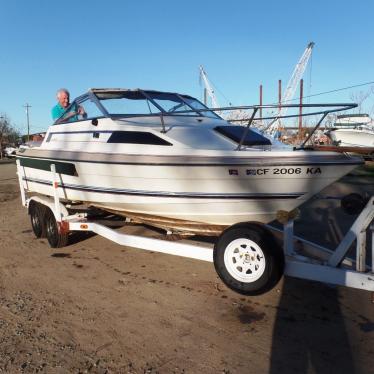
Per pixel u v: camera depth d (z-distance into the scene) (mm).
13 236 6836
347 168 4039
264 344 3227
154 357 3062
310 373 2842
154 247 4645
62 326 3568
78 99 6082
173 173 4562
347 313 3732
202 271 4879
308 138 4645
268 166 4129
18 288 4477
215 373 2852
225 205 4469
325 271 3637
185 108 6039
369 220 3455
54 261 5391
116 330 3482
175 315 3750
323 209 8531
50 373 2881
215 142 4738
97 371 2895
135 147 4922
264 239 3713
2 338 3373
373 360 2982
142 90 6000
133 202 5078
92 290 4375
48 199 6199
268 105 4227
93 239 6391
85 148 5590
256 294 3838
